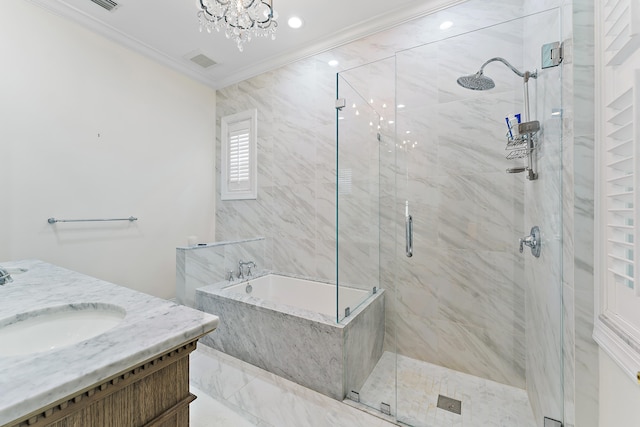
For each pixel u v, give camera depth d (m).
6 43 1.86
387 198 2.15
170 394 0.70
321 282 2.56
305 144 2.69
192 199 3.09
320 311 2.51
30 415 0.46
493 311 1.79
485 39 1.78
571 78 0.98
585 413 0.94
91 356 0.56
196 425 1.39
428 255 1.99
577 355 0.95
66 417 0.51
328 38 2.43
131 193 2.57
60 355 0.57
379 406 1.54
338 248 1.82
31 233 1.99
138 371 0.62
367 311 1.88
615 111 0.82
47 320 0.90
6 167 1.88
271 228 2.91
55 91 2.09
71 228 2.19
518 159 1.71
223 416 1.46
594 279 0.93
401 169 2.09
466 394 1.65
